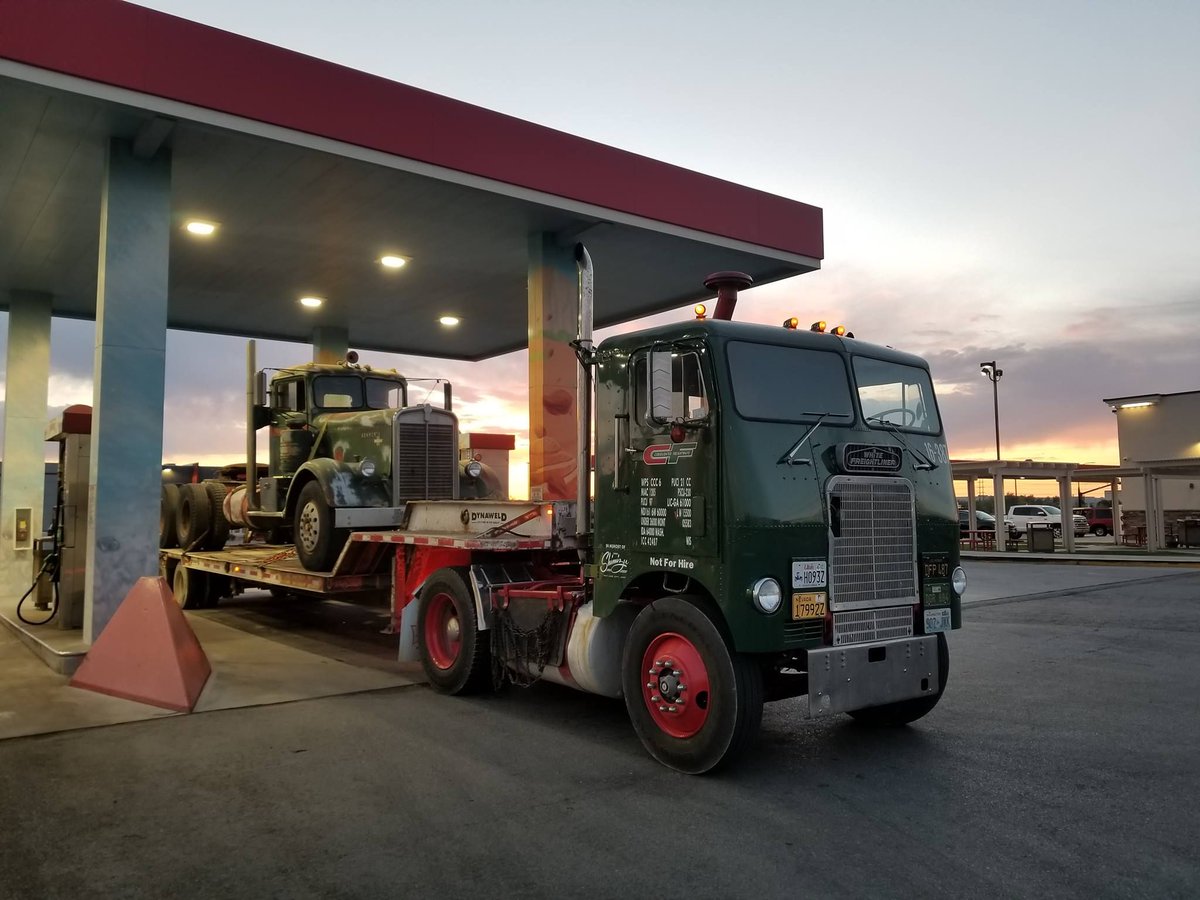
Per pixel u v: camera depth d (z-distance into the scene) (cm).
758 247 1125
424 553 805
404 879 367
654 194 1025
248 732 600
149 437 812
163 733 595
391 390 1202
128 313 802
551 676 643
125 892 354
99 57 696
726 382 513
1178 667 853
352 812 446
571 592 635
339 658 888
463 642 708
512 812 447
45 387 1338
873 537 545
